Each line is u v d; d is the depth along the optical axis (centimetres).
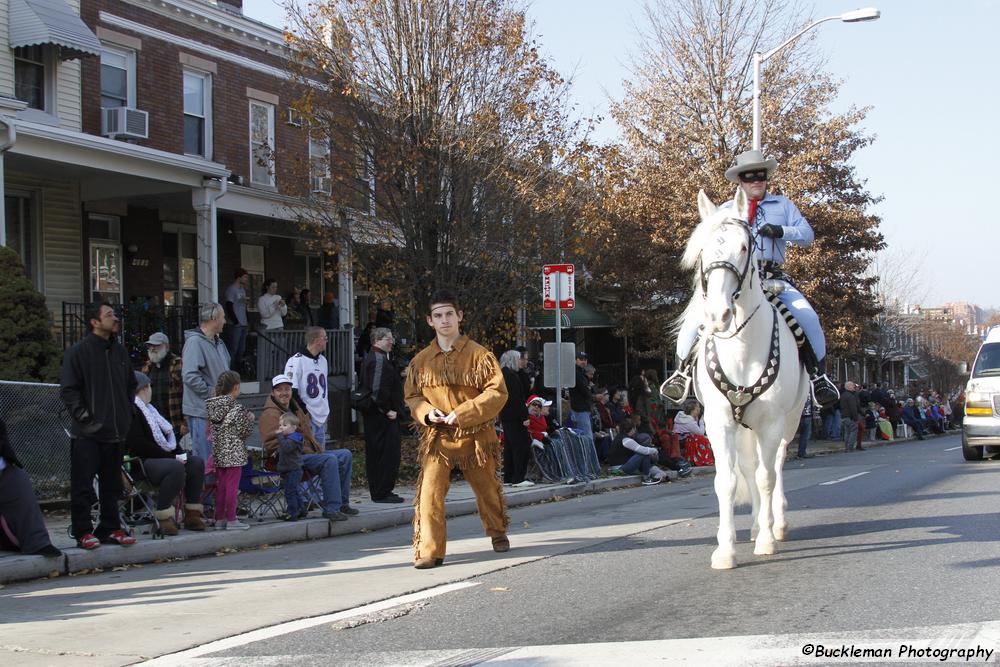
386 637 550
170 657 523
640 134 2906
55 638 579
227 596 702
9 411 1082
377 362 1214
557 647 512
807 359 802
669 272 2819
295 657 512
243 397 1823
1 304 1341
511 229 1853
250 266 2344
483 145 1825
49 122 1823
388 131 1836
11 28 1758
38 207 1873
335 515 1063
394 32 1823
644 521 1052
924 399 4503
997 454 2077
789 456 2502
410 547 930
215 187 1892
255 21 2270
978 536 830
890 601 596
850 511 1048
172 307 1856
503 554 835
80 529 860
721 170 2806
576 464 1534
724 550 721
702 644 509
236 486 996
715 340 706
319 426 1187
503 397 782
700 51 2866
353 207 1866
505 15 1850
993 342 1995
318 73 1875
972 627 530
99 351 867
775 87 2855
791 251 2730
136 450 946
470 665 484
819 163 2802
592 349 3478
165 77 2083
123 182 1894
